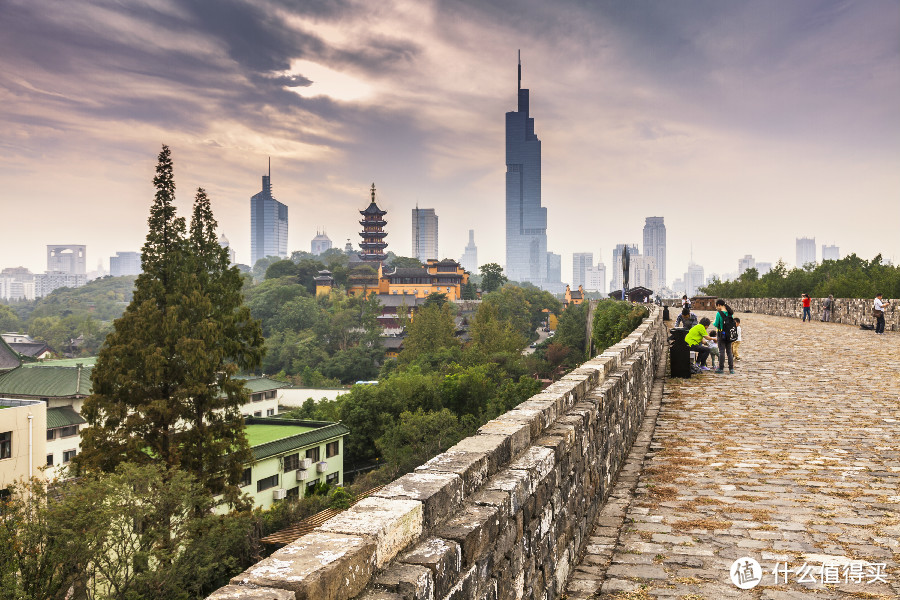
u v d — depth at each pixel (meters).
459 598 3.26
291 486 43.66
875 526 6.60
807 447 9.72
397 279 189.62
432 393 72.19
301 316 151.50
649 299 82.94
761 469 8.69
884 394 13.76
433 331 113.81
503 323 121.19
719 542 6.33
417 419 55.88
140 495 17.86
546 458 5.05
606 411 7.99
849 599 5.14
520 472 4.55
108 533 16.45
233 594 2.24
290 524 29.77
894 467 8.64
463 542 3.33
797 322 38.81
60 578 15.40
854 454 9.30
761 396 13.83
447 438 55.19
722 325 17.25
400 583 2.75
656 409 12.77
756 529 6.62
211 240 29.77
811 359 19.72
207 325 25.53
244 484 39.41
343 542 2.74
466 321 154.62
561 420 6.30
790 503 7.34
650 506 7.43
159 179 27.66
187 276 26.67
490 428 5.09
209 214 29.98
